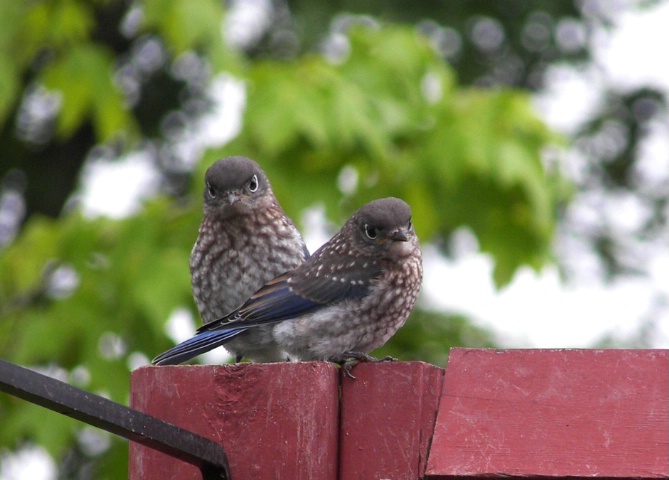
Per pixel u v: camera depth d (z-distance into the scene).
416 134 13.20
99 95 14.44
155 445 5.53
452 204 13.42
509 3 18.55
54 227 13.18
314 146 12.38
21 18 14.22
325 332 8.82
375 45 13.65
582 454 5.59
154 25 13.84
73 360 12.67
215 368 6.08
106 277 12.61
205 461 5.74
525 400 5.77
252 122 12.33
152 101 18.62
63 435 12.80
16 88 14.20
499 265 13.66
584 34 19.17
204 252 10.35
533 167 13.02
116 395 12.42
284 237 10.30
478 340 16.61
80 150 18.48
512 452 5.66
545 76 19.62
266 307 8.74
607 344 16.62
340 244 9.20
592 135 19.84
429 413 5.91
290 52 17.98
